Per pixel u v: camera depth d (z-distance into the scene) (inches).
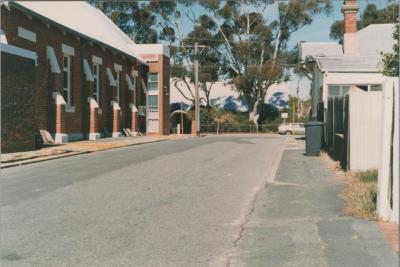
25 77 815.1
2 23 866.1
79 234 302.7
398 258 243.0
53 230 311.7
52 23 1035.3
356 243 268.5
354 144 528.4
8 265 245.0
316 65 1160.2
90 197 422.0
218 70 2433.6
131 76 1657.2
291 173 543.5
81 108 1230.3
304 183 472.4
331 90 997.8
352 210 343.9
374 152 525.7
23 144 813.9
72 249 271.7
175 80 2583.7
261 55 2299.5
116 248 273.9
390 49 1277.1
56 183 496.7
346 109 553.6
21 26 932.0
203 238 293.1
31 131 840.9
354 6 1236.5
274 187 456.4
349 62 1026.1
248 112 2600.9
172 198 420.8
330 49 1334.9
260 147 1019.3
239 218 343.6
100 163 678.5
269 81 2300.7
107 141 1175.0
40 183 496.4
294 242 276.5
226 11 2220.7
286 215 343.3
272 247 270.1
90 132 1270.9
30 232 306.5
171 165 660.1
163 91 1819.6
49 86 1069.8
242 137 1614.2
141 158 752.3
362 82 989.2
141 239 292.0
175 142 1213.7
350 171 521.7
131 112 1640.0
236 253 262.5
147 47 1804.9
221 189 468.8
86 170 600.1
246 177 552.1
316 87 1168.2
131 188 470.0
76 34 1160.2
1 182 502.6
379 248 259.0
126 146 1033.5
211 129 2385.6
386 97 313.0
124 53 1509.6
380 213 319.3
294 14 2197.3
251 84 2303.2
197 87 1990.7
